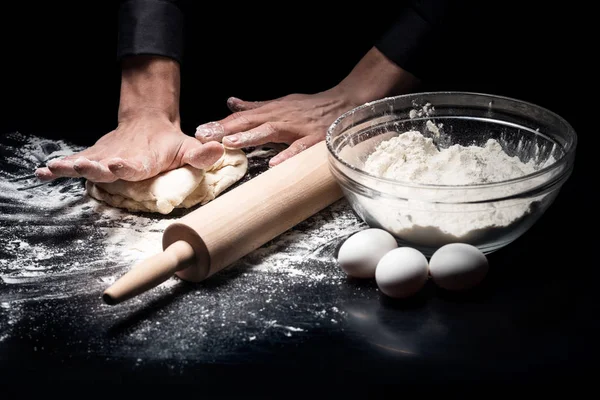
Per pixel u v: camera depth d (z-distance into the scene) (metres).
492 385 1.05
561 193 1.49
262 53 2.20
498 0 2.19
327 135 1.35
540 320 1.16
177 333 1.15
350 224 1.42
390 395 1.06
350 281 1.26
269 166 1.56
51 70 2.13
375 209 1.24
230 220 1.25
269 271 1.29
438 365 1.08
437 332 1.14
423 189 1.17
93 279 1.27
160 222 1.43
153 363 1.09
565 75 2.01
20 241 1.38
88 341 1.13
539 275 1.26
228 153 1.58
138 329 1.16
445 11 1.74
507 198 1.17
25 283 1.26
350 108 1.75
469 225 1.21
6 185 1.57
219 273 1.28
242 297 1.22
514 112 1.45
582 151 1.65
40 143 1.75
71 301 1.22
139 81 1.66
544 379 1.06
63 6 2.31
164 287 1.25
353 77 1.82
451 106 1.50
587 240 1.34
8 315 1.19
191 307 1.20
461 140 1.51
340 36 2.25
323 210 1.47
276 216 1.31
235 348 1.11
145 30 1.66
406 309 1.19
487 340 1.12
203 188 1.48
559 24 2.20
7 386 1.08
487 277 1.25
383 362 1.08
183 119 1.85
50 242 1.37
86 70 2.13
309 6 2.32
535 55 2.10
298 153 1.55
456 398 1.06
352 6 2.32
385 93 1.79
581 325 1.14
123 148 1.48
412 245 1.25
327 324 1.16
